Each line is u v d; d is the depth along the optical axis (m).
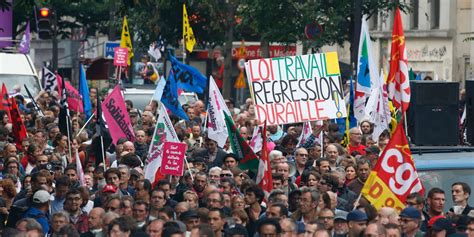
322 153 36.50
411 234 23.69
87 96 41.25
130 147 33.84
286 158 34.41
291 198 26.67
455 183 26.27
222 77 86.19
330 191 27.14
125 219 22.80
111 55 68.81
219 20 72.50
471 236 23.08
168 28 73.19
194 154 36.19
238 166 32.25
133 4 39.72
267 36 61.66
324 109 35.56
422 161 28.17
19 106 49.06
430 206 25.48
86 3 91.12
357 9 48.75
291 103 35.50
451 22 84.31
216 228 24.67
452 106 32.62
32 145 34.84
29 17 85.12
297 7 60.59
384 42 87.00
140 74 80.75
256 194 27.14
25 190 29.31
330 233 24.30
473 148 29.77
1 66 58.81
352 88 40.16
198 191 29.84
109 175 29.03
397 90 31.66
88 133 43.47
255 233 23.97
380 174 25.84
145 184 27.81
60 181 28.20
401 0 80.31
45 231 26.72
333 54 35.50
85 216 26.36
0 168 33.88
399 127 25.78
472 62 83.25
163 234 21.97
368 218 24.44
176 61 47.72
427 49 86.06
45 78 60.47
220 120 36.84
